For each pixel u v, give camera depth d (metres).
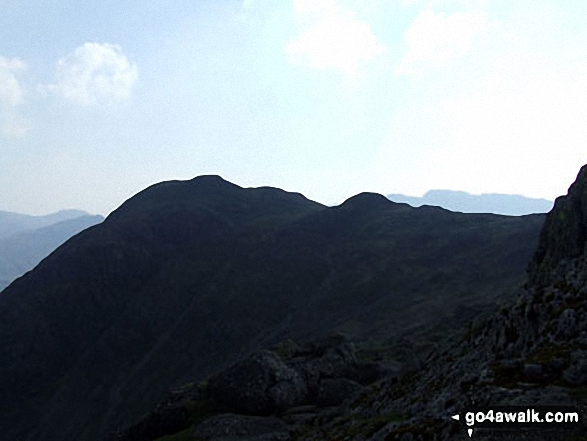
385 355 92.00
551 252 42.66
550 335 26.81
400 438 22.95
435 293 186.00
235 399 70.62
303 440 40.75
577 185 42.19
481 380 23.16
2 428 175.38
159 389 179.25
